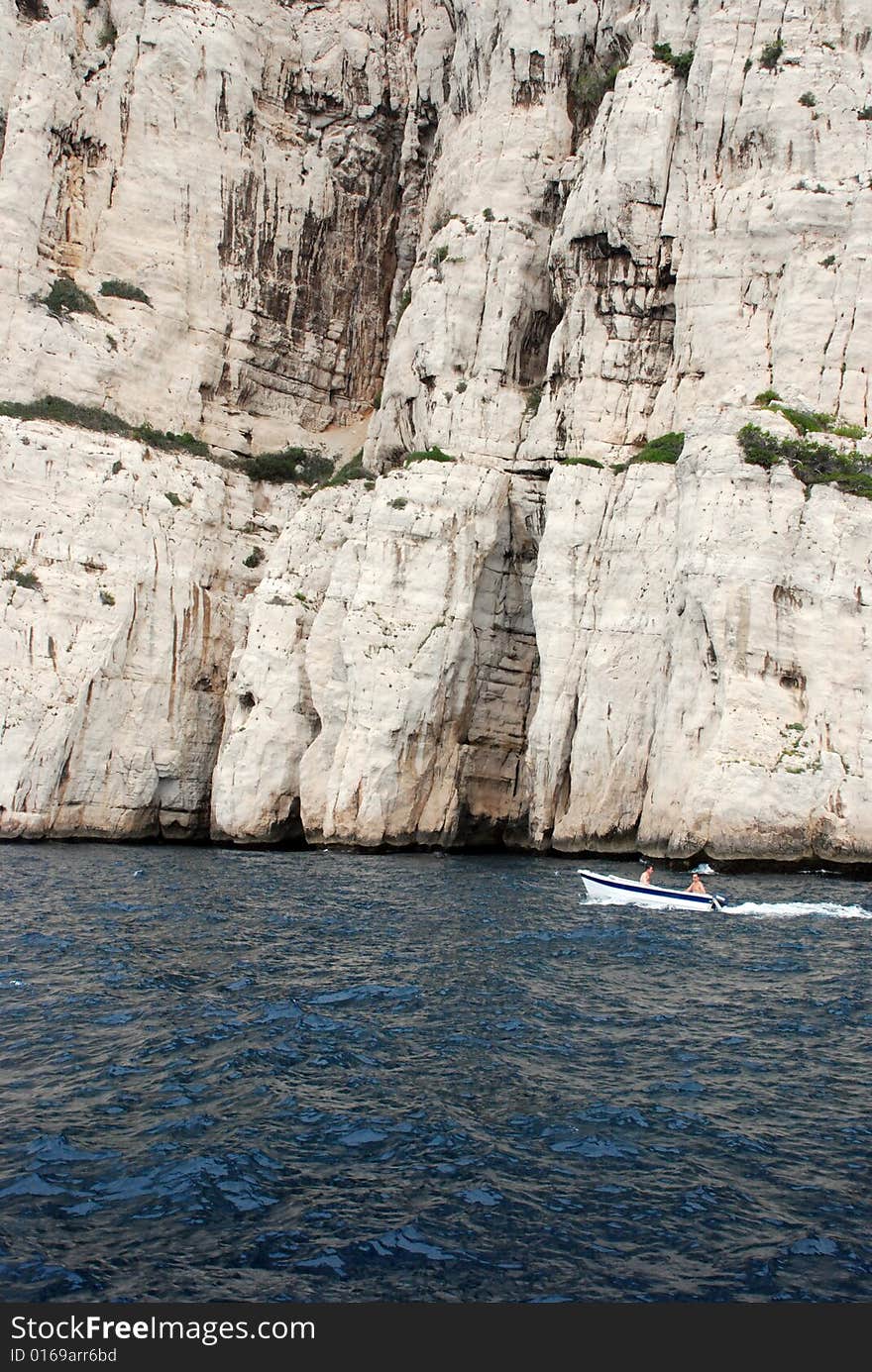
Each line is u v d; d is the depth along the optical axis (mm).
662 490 42312
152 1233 10898
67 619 47250
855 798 34375
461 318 51469
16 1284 10062
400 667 44688
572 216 48219
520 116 53969
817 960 21750
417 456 48500
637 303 46750
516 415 50281
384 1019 17391
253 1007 17938
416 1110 13734
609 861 39500
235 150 60469
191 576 50719
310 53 65500
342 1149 12672
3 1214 11211
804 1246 10711
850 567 36125
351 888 31641
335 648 47344
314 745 46469
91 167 58031
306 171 63406
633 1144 12836
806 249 42594
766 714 35719
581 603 43125
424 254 55844
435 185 58406
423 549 45938
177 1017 17359
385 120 66312
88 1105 13836
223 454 57750
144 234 58062
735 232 44125
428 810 44844
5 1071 14961
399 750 44406
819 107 43781
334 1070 15094
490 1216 11234
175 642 49531
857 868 33906
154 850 43156
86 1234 10875
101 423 52406
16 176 54375
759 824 34781
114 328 55375
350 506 52062
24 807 44812
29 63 56781
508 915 26844
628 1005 18344
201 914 26531
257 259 61000
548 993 19109
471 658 46062
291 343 61969
